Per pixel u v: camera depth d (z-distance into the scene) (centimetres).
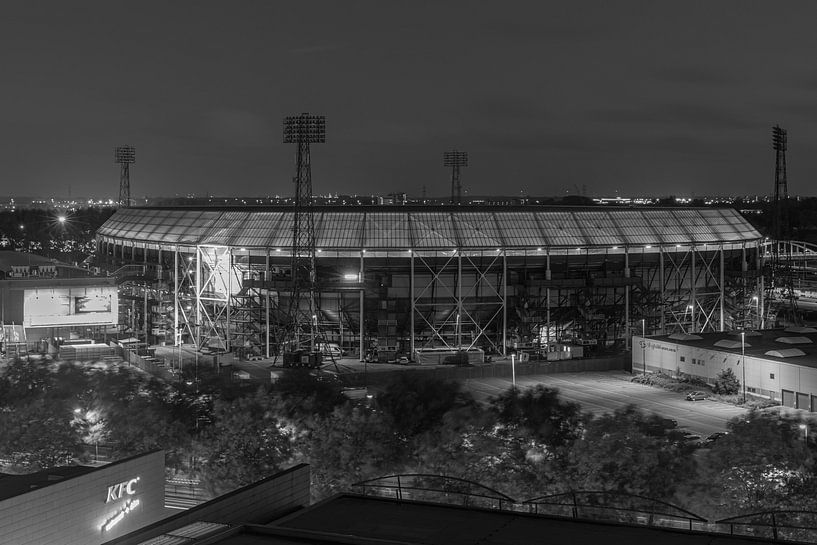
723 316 19525
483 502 7925
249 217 19225
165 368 15938
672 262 19062
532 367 16488
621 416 9488
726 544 4328
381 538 4525
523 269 18175
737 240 19762
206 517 5412
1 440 9656
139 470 6725
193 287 19475
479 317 17925
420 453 8900
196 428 10494
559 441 9081
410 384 11719
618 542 4369
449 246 17750
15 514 5756
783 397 13462
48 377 12375
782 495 7556
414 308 17688
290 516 4856
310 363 16375
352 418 9531
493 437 8975
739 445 8162
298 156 17612
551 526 4672
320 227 18312
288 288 17625
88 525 6266
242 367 16500
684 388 14688
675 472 8019
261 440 9338
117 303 19350
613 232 18838
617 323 18525
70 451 9594
